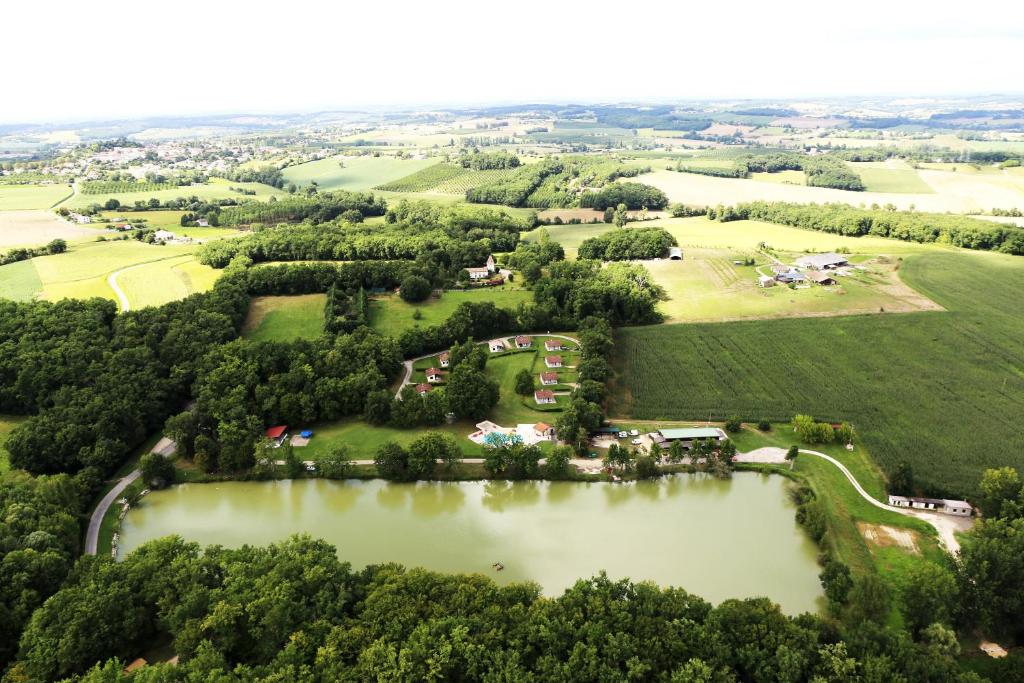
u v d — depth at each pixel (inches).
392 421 6501.0
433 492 5580.7
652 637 3474.4
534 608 3678.6
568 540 4879.4
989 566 3880.4
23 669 3417.8
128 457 6043.3
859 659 3344.0
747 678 3427.7
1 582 3951.8
